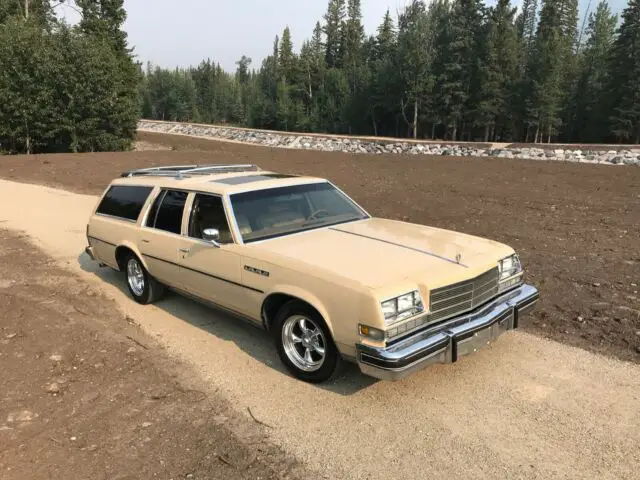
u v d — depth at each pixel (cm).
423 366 390
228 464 341
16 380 448
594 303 609
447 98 6562
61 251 941
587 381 442
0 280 745
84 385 443
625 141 5744
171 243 568
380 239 491
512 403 412
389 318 379
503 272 477
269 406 414
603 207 1317
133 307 645
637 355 484
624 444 358
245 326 581
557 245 898
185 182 575
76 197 1584
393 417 396
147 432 376
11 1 4684
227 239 500
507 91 6356
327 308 407
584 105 6356
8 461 342
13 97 3472
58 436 371
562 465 338
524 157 2978
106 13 4919
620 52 5497
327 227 535
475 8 6519
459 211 1273
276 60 11506
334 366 426
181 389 439
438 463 342
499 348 509
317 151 3816
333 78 8838
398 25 8744
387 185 1798
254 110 10025
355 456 350
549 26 7869
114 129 4022
